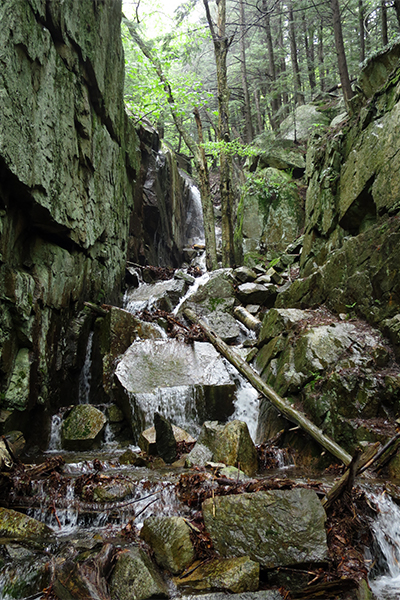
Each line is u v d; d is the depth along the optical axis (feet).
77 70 24.02
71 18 22.61
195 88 45.39
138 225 43.83
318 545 11.03
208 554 11.51
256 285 38.11
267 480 13.91
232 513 12.07
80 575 10.35
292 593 10.29
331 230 31.30
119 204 34.94
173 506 13.82
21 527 12.78
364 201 26.05
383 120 25.00
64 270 23.80
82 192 25.54
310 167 42.50
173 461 18.76
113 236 33.35
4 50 16.11
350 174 27.78
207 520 12.16
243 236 48.03
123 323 28.02
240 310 35.88
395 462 16.07
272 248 46.37
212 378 25.70
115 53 31.78
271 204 47.75
